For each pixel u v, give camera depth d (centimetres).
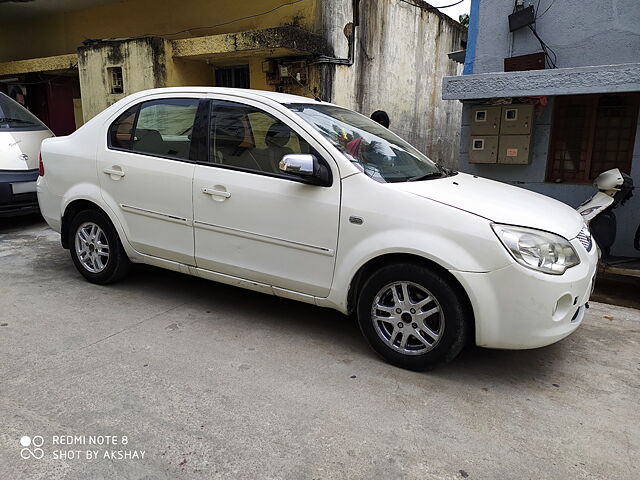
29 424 268
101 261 467
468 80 593
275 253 370
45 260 559
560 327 315
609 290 532
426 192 333
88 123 468
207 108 402
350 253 341
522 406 302
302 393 306
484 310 307
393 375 331
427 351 328
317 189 351
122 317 409
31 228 718
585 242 345
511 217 315
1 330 379
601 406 305
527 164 630
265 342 372
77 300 442
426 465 248
